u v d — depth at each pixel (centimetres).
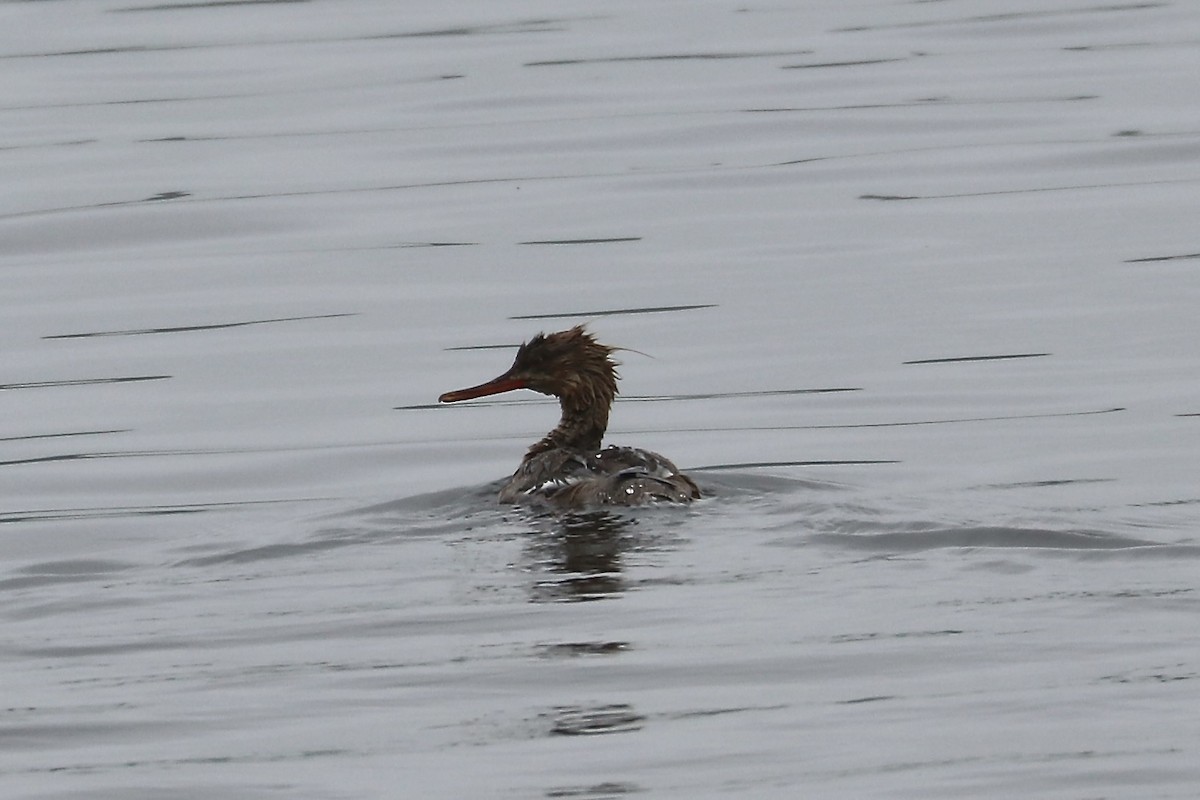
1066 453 1702
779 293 2238
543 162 2817
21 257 2462
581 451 1517
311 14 3956
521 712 1041
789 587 1222
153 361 2083
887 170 2730
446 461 1778
